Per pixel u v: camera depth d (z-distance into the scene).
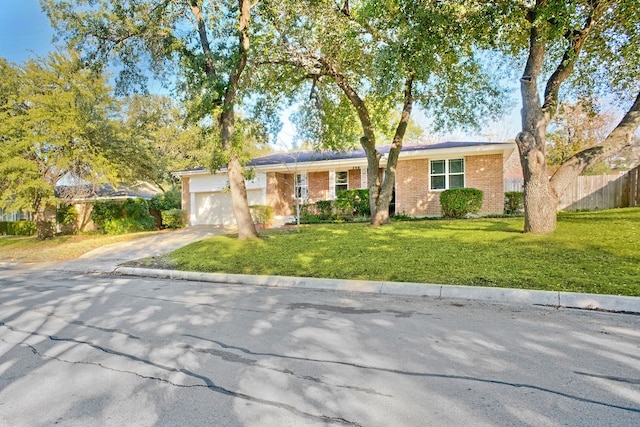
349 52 11.49
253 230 12.49
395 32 9.04
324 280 7.29
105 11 11.37
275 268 8.55
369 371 3.34
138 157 18.38
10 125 14.42
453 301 5.85
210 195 21.95
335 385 3.09
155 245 13.99
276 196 20.33
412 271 7.32
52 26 11.62
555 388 2.95
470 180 17.39
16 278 9.68
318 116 14.57
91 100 16.02
